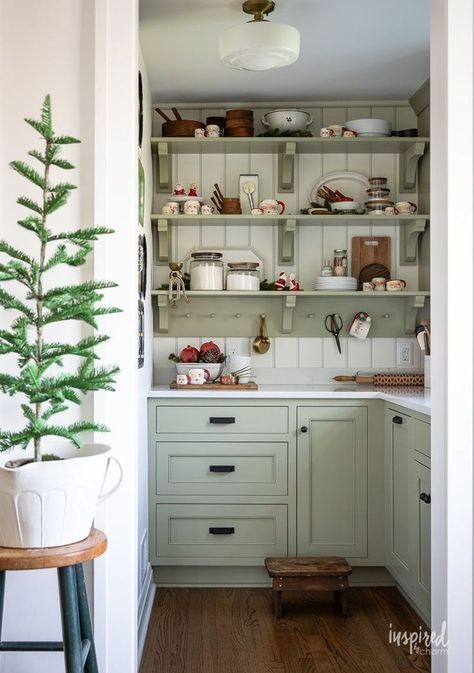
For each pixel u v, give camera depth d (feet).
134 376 7.28
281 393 12.14
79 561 5.71
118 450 7.25
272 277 14.17
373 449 12.15
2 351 5.81
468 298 7.18
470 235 7.19
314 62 12.22
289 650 9.64
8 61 7.31
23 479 5.62
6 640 7.29
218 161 14.14
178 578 12.34
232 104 14.17
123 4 7.26
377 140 13.28
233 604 11.44
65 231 7.29
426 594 9.84
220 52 10.24
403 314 14.21
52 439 6.68
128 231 7.24
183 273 14.07
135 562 7.45
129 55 7.26
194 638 10.05
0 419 7.25
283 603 11.46
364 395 12.13
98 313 6.02
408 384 13.73
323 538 12.16
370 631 10.28
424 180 13.73
